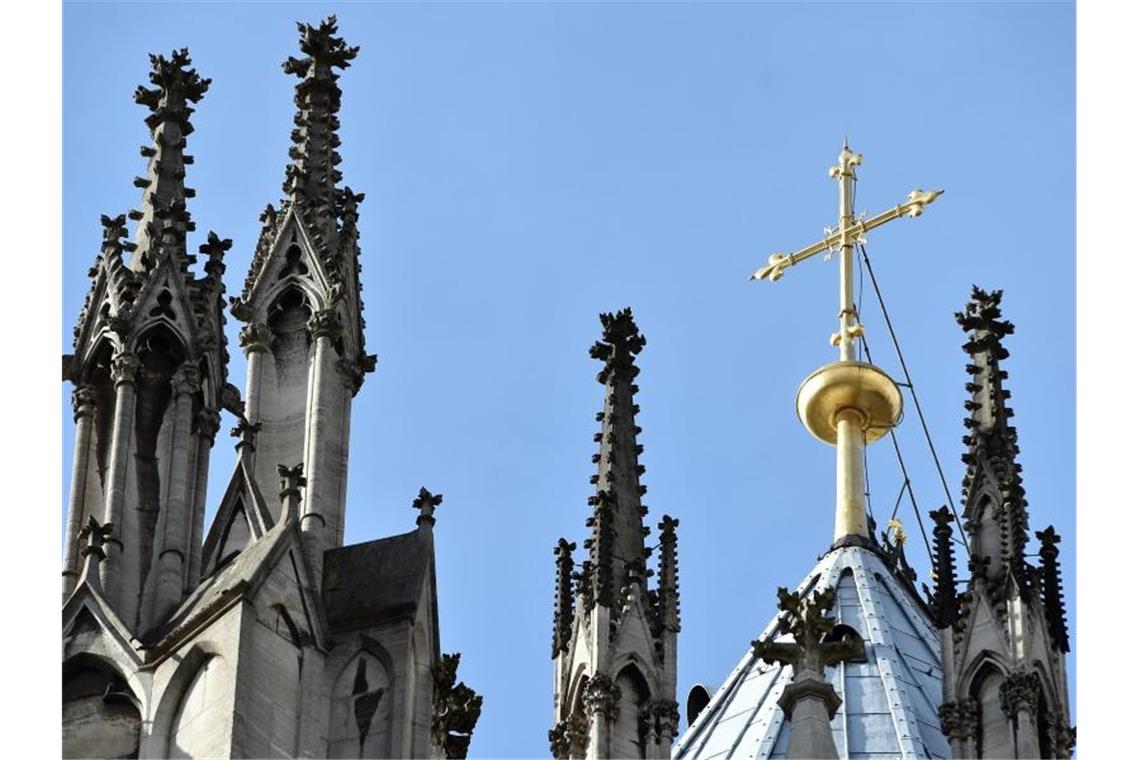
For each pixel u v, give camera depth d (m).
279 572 90.69
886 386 121.56
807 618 94.94
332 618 91.50
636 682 99.31
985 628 101.25
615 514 102.19
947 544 103.50
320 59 106.31
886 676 112.44
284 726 89.00
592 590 100.56
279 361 98.81
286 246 100.69
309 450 96.62
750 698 113.69
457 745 95.88
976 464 104.56
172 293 97.81
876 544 120.06
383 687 90.56
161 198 101.06
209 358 97.31
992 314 107.56
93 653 90.12
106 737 89.06
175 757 88.25
